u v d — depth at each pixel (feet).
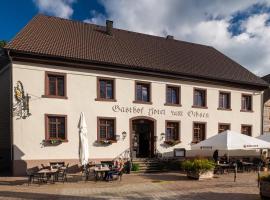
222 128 96.99
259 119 103.91
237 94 100.22
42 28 83.82
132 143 83.10
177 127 89.51
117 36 97.55
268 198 43.91
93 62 77.41
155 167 79.56
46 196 46.78
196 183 59.52
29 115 71.15
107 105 79.82
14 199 44.65
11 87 70.33
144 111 84.53
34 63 72.02
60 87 75.51
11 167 72.13
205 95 94.27
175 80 89.61
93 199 44.93
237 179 64.90
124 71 82.23
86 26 96.17
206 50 114.11
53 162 72.79
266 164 84.17
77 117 76.13
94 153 77.71
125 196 47.16
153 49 98.02
